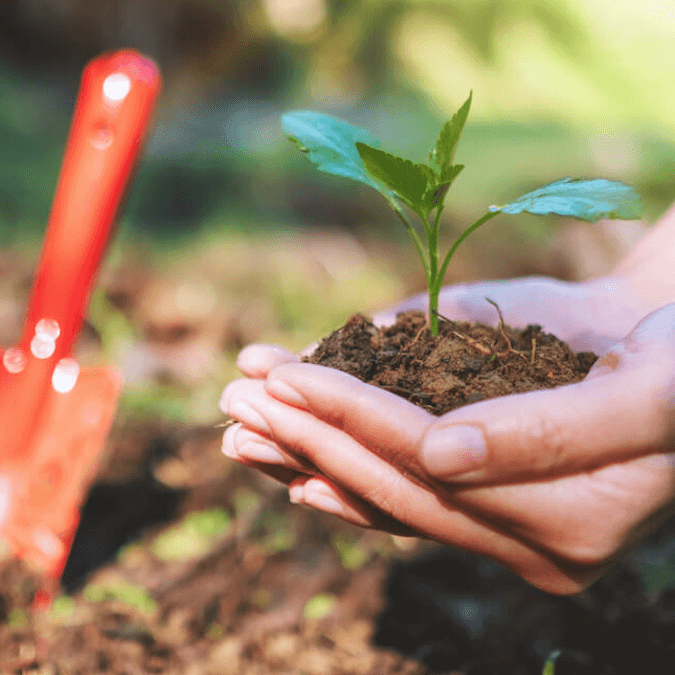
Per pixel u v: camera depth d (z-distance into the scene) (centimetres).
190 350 84
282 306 100
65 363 57
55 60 205
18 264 97
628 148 200
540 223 140
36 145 160
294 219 151
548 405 42
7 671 52
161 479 65
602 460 42
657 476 42
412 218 151
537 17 272
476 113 241
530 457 42
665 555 58
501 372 46
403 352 48
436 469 42
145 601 56
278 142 177
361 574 60
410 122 217
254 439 46
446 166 46
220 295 97
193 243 130
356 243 134
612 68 278
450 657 54
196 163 161
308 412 44
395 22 254
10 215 128
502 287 55
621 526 43
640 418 42
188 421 71
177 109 207
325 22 246
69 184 55
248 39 228
